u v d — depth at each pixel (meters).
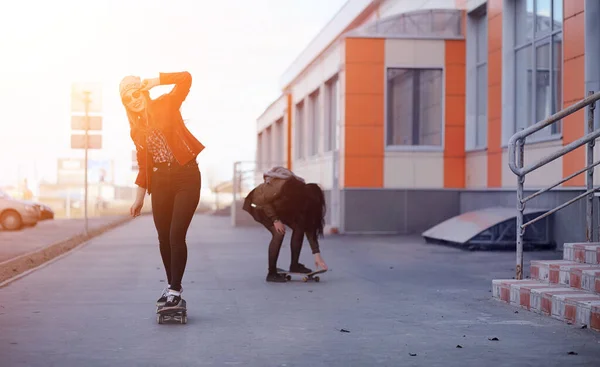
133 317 6.70
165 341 5.55
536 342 5.55
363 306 7.50
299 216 9.79
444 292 8.66
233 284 9.49
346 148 21.61
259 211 9.88
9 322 6.39
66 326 6.21
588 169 8.25
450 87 21.69
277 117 38.06
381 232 21.67
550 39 16.48
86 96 21.59
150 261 12.95
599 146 13.52
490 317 6.77
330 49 24.53
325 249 15.91
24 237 21.02
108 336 5.75
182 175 6.25
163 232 6.46
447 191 21.75
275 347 5.35
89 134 21.58
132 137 6.34
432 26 21.91
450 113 21.70
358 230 21.62
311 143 29.36
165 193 6.30
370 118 21.70
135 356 5.01
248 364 4.78
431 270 11.34
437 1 23.83
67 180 69.00
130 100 6.21
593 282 6.75
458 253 14.71
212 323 6.40
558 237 15.23
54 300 7.84
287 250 15.70
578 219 14.38
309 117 29.33
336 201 23.34
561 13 16.02
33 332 5.91
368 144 21.69
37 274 10.64
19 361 4.83
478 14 21.48
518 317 6.77
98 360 4.88
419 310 7.21
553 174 15.46
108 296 8.19
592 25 14.07
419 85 21.91
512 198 17.77
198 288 9.05
